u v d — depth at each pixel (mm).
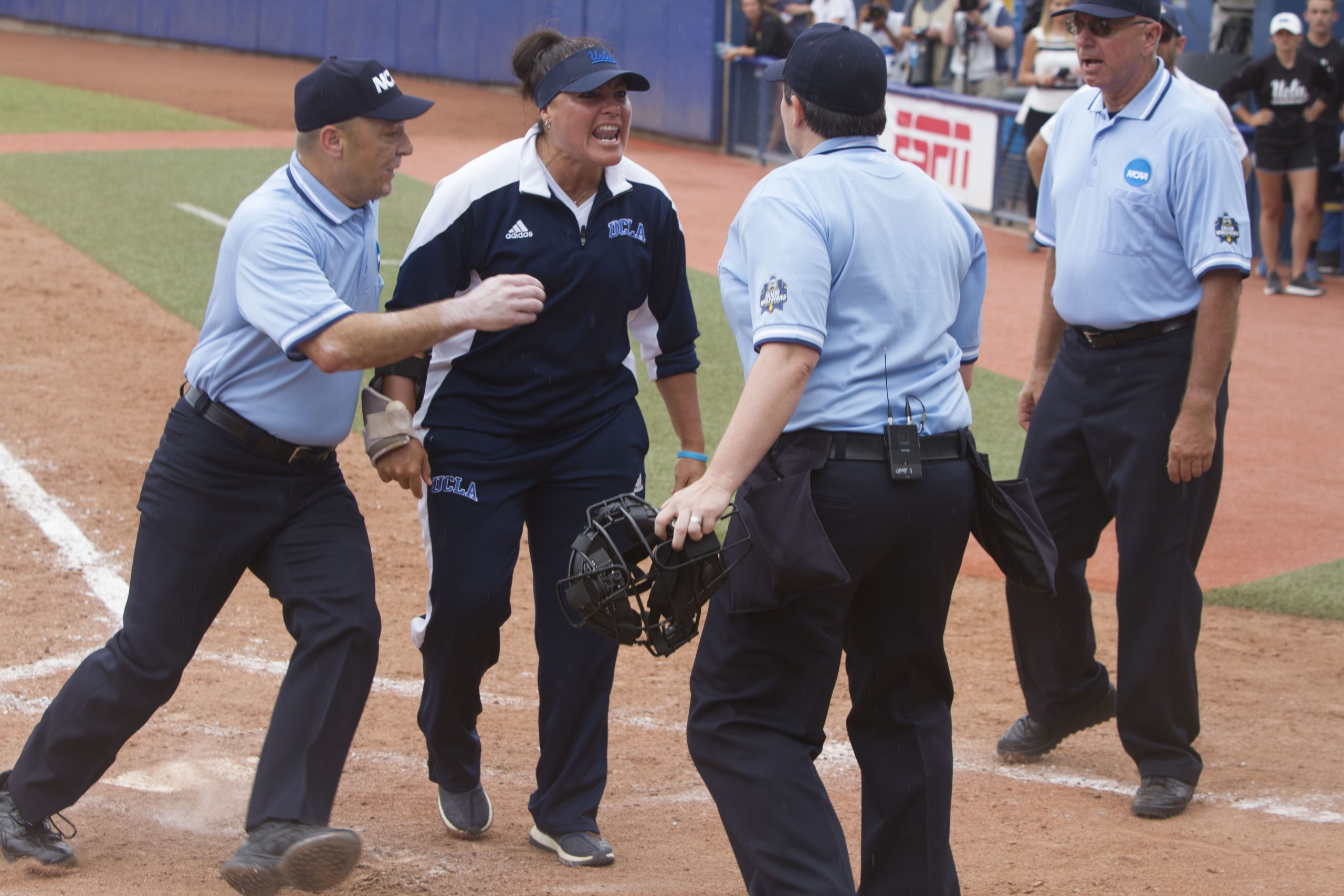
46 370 31328
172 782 14586
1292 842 13688
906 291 10547
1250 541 24422
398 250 45438
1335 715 17656
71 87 84875
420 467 12555
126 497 24203
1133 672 14508
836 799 15195
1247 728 17188
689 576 10070
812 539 9820
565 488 13367
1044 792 15359
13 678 17031
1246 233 13625
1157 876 12734
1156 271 14078
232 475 11711
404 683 18156
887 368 10484
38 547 21672
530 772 15773
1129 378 14391
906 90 57656
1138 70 14016
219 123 73500
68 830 13133
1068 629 15547
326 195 11602
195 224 47656
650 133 76125
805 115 10898
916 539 10562
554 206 12789
